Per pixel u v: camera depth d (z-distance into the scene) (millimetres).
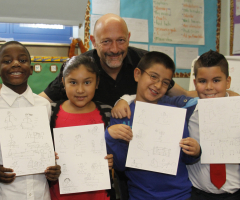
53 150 907
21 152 880
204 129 976
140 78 1050
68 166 927
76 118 1039
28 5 1720
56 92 1322
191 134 1056
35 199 924
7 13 1707
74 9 1812
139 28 2152
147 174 1000
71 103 1084
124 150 1030
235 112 960
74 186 914
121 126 945
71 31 2094
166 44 2244
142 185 1005
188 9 2287
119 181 1170
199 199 998
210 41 2379
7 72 895
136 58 1429
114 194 1079
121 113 1025
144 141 942
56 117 1035
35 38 2021
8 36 1955
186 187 1000
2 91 949
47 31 2045
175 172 917
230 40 2385
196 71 1064
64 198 987
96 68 1078
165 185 979
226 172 999
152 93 1013
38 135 906
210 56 1026
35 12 1754
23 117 907
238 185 989
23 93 965
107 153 1009
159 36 2213
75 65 992
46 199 958
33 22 1793
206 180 1003
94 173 928
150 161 930
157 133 947
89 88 1010
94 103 1142
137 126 951
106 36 1225
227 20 2412
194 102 1130
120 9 2100
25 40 1995
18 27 1977
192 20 2307
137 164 929
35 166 881
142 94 1048
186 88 2338
